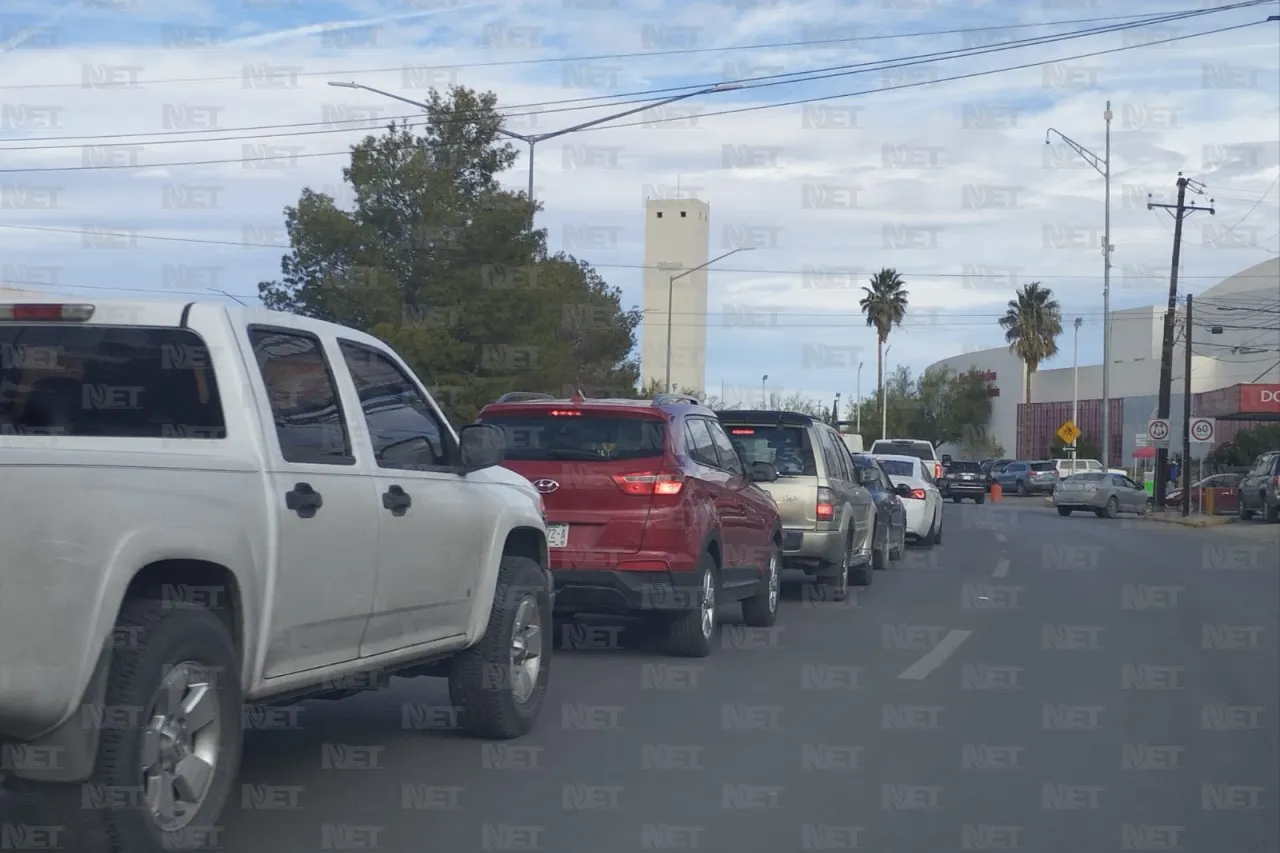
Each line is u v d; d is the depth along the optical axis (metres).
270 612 5.49
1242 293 63.53
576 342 36.50
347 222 24.09
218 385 5.65
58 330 5.84
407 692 9.41
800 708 9.06
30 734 4.41
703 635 10.91
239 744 5.30
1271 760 7.83
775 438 14.80
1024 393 81.81
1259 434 53.06
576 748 7.82
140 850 4.69
